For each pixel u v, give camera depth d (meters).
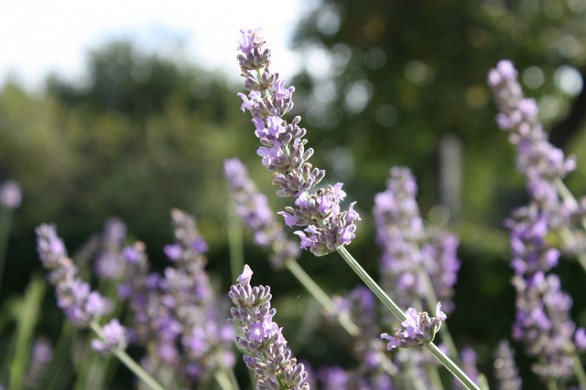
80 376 4.31
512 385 3.06
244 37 1.70
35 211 30.86
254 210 3.35
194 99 41.94
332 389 3.67
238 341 1.66
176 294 3.19
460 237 9.55
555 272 8.47
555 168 3.31
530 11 19.22
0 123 32.16
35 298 4.03
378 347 3.13
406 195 3.36
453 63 19.12
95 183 32.09
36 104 34.50
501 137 18.94
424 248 3.40
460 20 19.06
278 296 10.51
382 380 3.33
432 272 3.44
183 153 32.41
